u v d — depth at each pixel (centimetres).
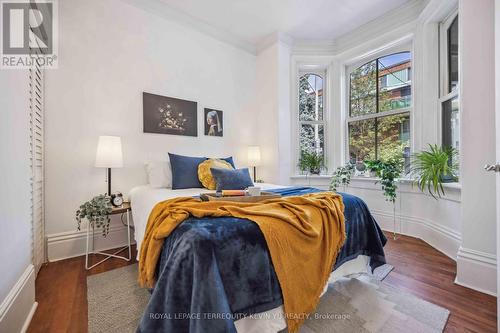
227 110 341
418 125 280
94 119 234
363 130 347
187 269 91
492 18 160
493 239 160
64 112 219
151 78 271
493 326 127
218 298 87
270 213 118
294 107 371
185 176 244
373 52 327
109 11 243
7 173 112
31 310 136
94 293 159
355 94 359
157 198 177
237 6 281
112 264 207
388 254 228
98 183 237
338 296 156
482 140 164
